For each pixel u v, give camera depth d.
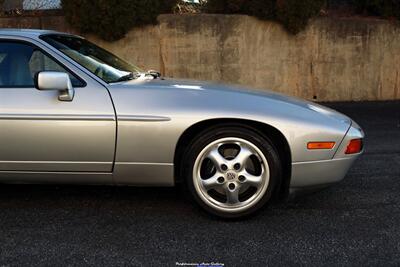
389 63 10.70
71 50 4.21
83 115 3.82
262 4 9.98
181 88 4.00
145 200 4.48
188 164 3.88
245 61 10.29
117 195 4.61
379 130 7.66
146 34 9.96
